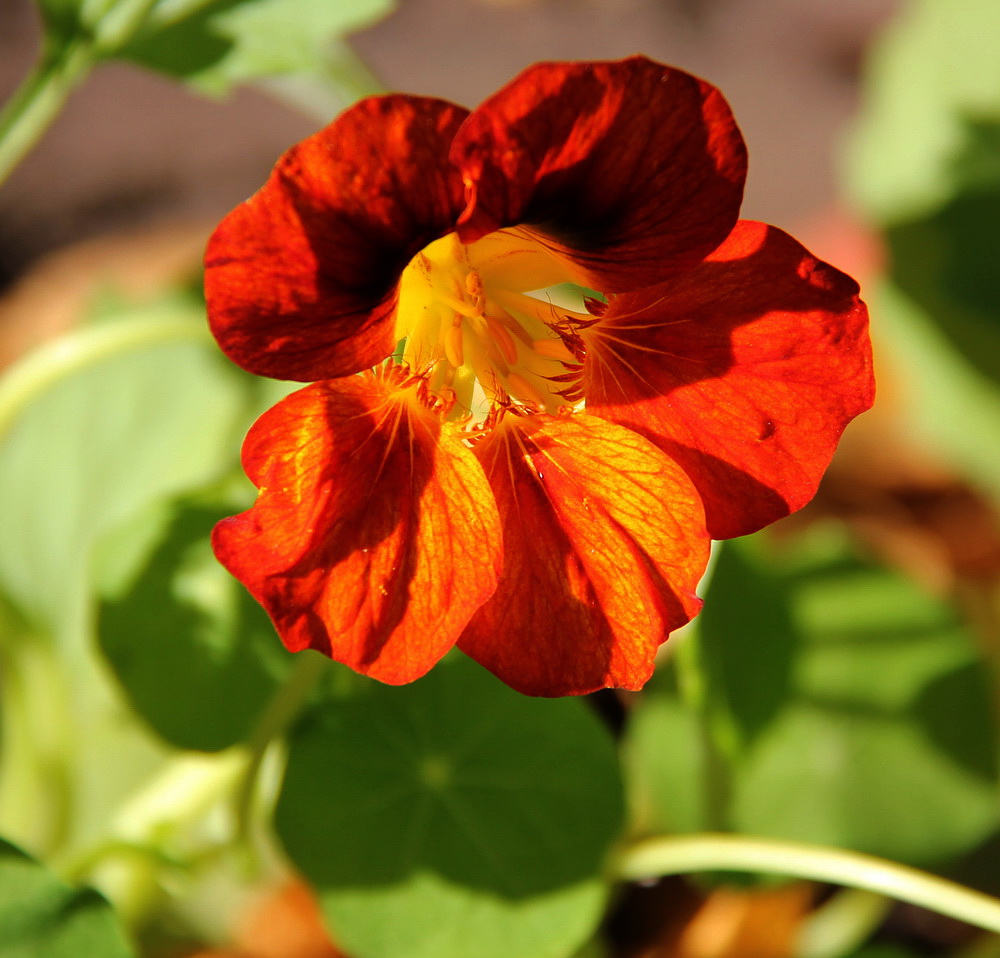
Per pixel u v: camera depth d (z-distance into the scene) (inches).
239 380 14.5
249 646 12.4
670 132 10.7
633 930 14.1
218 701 12.4
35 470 14.5
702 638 12.6
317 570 10.9
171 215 21.6
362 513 11.0
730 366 11.2
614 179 10.8
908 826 13.9
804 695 14.0
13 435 14.6
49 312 20.0
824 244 20.9
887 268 17.3
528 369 11.6
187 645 12.4
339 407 11.0
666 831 13.5
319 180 10.4
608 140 10.7
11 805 14.2
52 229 21.4
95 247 21.0
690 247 10.9
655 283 11.1
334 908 12.3
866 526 18.7
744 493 11.2
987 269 16.7
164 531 12.5
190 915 13.9
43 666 14.2
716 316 11.2
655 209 10.8
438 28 26.6
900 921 14.5
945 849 13.9
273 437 10.8
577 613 11.2
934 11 17.4
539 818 12.6
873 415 19.7
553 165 10.7
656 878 13.6
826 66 26.0
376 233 10.6
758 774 13.8
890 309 17.5
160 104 23.8
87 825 14.1
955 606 14.6
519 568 11.3
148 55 12.4
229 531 10.7
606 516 11.2
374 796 12.5
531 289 11.6
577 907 12.4
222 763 13.2
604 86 10.5
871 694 14.0
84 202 21.8
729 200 10.8
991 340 16.8
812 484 11.2
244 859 12.9
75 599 14.2
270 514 10.8
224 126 23.4
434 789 12.6
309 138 10.4
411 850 12.4
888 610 14.3
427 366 11.6
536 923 12.4
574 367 11.6
